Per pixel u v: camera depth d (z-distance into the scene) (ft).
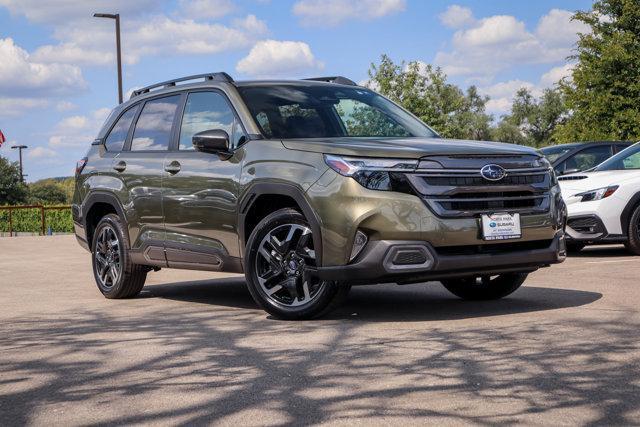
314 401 12.85
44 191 243.40
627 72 97.14
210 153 23.56
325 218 19.86
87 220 28.91
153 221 25.48
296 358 16.15
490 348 16.33
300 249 20.71
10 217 103.91
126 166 26.81
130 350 17.71
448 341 17.24
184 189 24.08
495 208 20.17
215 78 24.89
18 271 42.01
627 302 21.99
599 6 100.58
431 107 128.67
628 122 96.68
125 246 26.81
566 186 38.73
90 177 28.63
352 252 19.65
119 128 28.40
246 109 23.06
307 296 20.76
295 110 23.38
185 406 12.87
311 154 20.57
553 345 16.39
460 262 19.71
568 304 22.03
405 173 19.57
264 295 21.34
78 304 26.63
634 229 37.22
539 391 12.97
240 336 18.92
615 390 12.89
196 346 17.87
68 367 16.21
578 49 101.19
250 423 11.82
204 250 23.58
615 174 38.09
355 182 19.63
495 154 20.48
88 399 13.60
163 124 26.17
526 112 303.07
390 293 26.43
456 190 19.71
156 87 27.63
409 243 19.34
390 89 128.98
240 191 22.06
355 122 23.67
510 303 22.85
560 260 21.38
